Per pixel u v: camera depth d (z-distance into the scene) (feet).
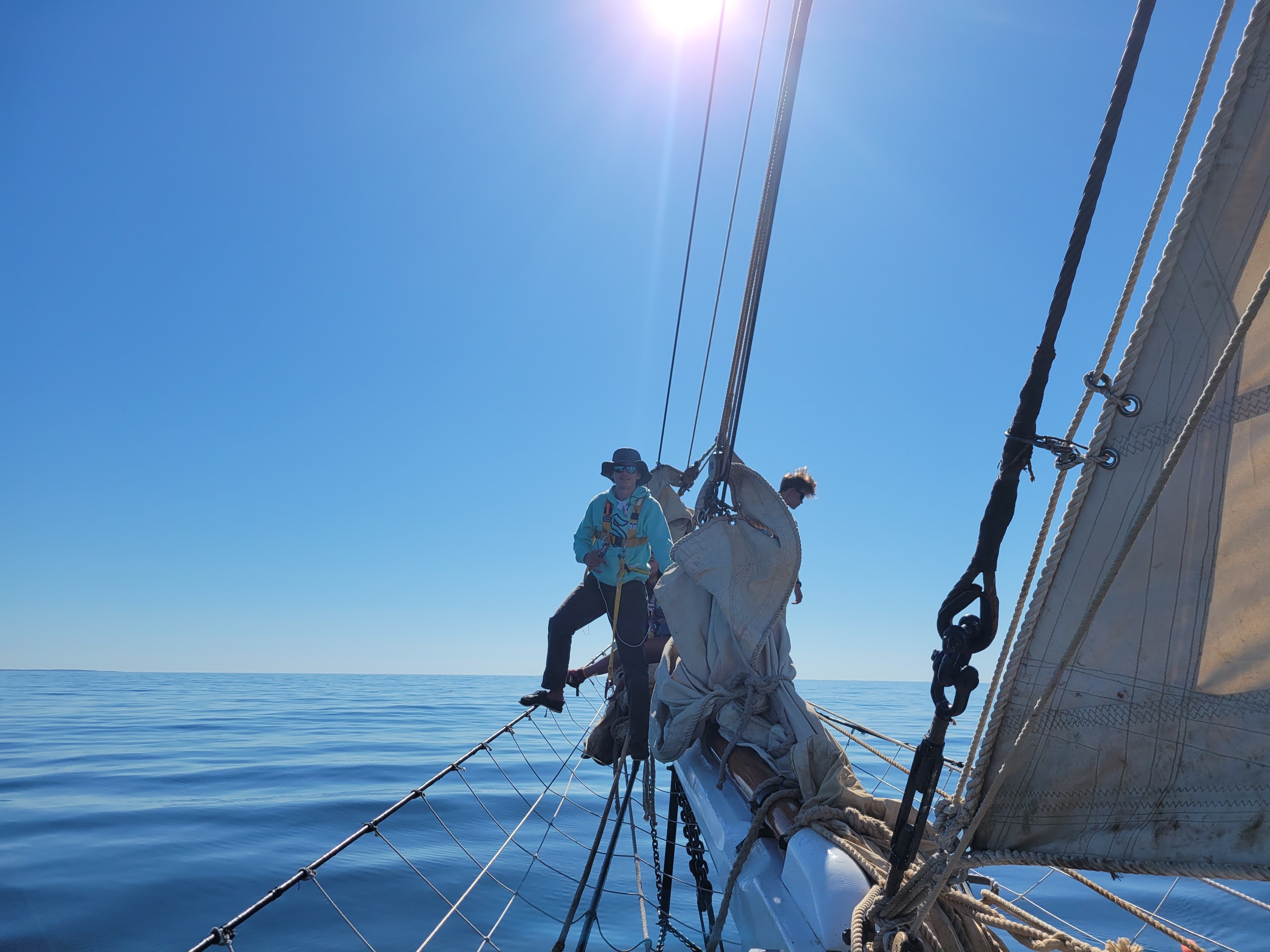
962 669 4.57
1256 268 3.59
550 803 37.78
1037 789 4.23
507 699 195.72
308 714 126.52
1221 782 3.71
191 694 221.87
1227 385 3.67
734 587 10.61
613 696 17.07
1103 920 20.07
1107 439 3.99
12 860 26.81
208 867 25.75
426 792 42.14
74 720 112.78
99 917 20.59
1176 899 21.84
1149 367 3.88
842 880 6.19
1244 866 3.57
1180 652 3.85
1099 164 4.12
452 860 26.71
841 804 7.40
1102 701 4.03
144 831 31.78
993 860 4.35
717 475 11.54
